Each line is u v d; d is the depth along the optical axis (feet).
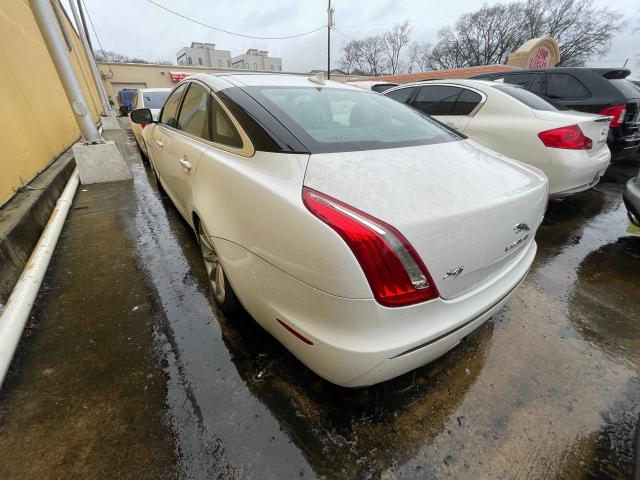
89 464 4.18
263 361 5.72
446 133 6.61
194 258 9.00
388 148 5.16
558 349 6.26
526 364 5.90
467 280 4.35
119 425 4.65
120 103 77.77
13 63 14.44
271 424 4.74
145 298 7.33
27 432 4.53
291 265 4.04
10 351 5.61
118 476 4.08
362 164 4.54
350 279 3.59
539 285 8.34
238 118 5.56
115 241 10.00
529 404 5.16
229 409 4.92
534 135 10.77
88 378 5.36
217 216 5.45
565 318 7.13
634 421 4.93
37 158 14.30
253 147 5.11
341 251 3.59
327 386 5.30
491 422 4.87
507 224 4.61
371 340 3.77
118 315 6.79
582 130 10.39
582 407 5.13
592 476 4.25
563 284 8.39
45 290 7.58
